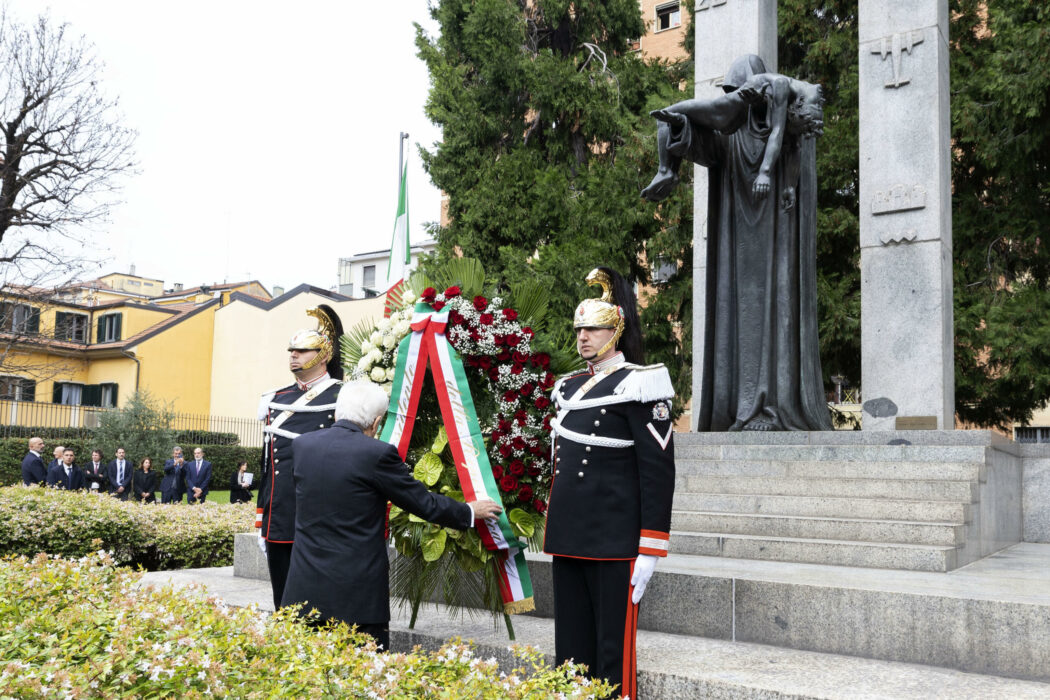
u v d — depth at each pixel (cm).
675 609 456
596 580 365
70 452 1504
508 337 462
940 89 894
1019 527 791
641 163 1755
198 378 3544
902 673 375
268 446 499
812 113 750
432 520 385
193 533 948
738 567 493
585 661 372
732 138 782
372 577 365
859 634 406
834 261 1532
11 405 3072
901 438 676
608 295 396
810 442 709
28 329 2561
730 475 666
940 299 862
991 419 1520
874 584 427
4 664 236
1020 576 469
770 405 762
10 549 844
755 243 775
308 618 349
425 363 460
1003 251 1503
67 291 2294
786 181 768
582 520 366
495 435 455
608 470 368
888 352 882
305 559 366
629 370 374
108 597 353
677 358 1716
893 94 910
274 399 501
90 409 3003
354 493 368
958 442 656
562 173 1894
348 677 254
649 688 377
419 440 486
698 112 746
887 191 900
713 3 1020
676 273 1730
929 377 858
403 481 375
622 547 359
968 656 381
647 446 359
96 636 262
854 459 660
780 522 567
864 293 901
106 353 3422
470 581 489
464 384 451
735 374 784
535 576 512
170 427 2881
